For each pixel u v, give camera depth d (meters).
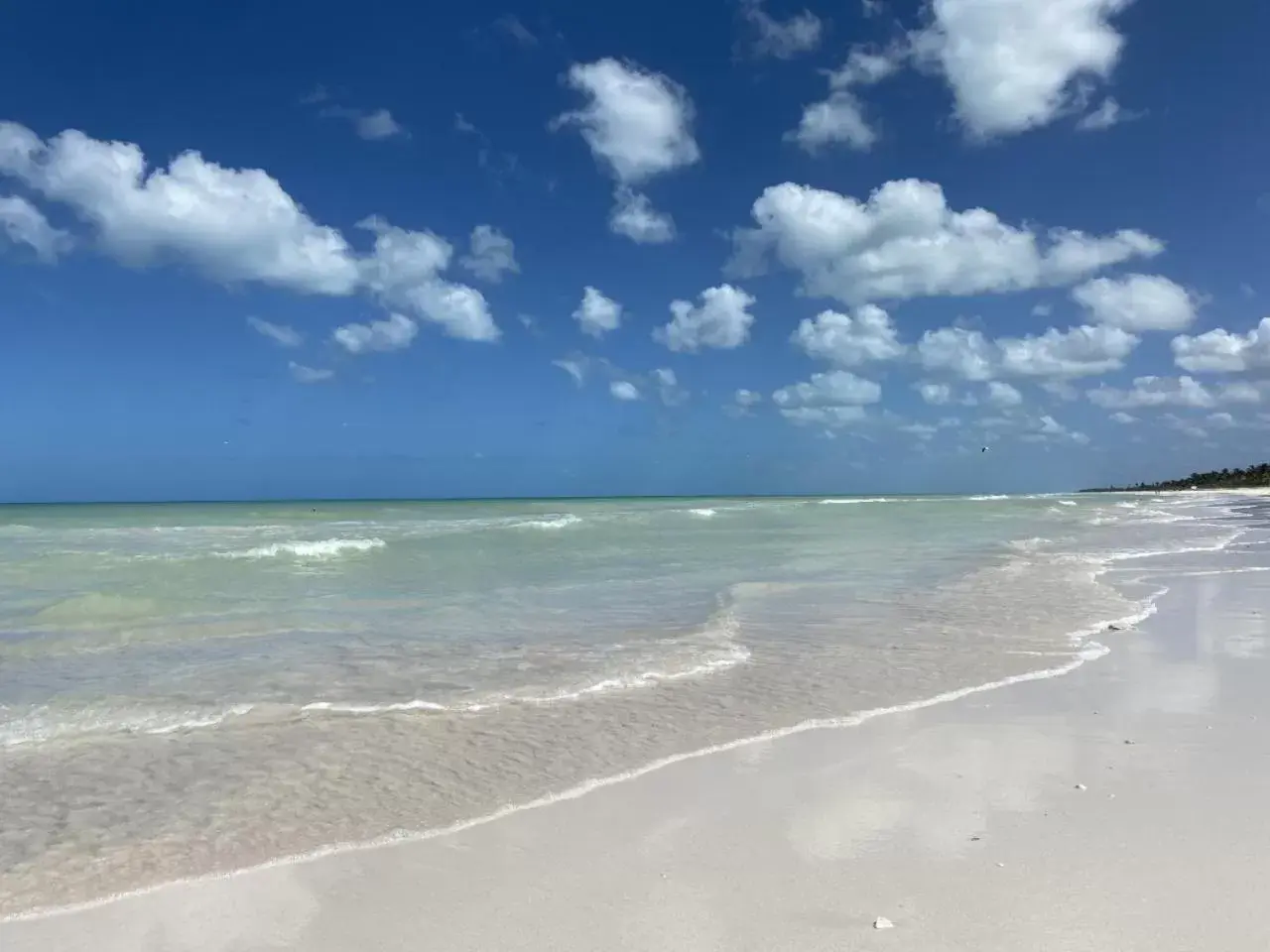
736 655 8.82
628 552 20.64
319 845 4.46
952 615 11.16
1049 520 37.56
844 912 3.62
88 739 6.26
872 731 6.29
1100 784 5.09
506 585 14.42
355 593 13.54
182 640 9.80
